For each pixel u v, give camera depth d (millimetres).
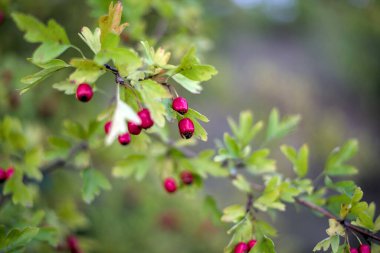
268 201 529
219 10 1088
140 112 451
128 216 1105
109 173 959
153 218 1111
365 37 1787
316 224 1924
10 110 776
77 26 864
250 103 2029
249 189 559
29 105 796
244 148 588
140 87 447
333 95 2615
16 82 753
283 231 1687
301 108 2104
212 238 1124
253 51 2816
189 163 587
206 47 764
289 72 2697
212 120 2023
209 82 1106
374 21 1325
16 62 783
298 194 542
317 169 2000
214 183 1728
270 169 577
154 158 599
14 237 499
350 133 2275
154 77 465
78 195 943
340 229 500
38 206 696
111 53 438
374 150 2150
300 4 1976
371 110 2561
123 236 1043
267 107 2035
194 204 1116
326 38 2270
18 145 601
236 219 526
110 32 433
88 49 869
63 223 666
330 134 2027
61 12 863
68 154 599
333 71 2729
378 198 1966
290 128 618
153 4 702
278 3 2406
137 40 669
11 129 597
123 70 446
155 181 1093
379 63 1896
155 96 445
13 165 574
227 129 2029
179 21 784
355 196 499
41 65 460
